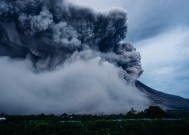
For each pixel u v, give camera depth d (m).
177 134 39.16
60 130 45.91
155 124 44.38
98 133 42.84
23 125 51.59
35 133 45.41
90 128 46.75
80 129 46.25
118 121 51.81
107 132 42.09
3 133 46.44
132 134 39.91
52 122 54.28
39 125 47.97
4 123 58.03
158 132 39.81
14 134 45.09
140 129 41.72
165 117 64.75
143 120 50.88
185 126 40.62
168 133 39.19
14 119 70.06
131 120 52.91
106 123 48.66
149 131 40.34
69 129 46.06
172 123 43.75
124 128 43.84
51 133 44.47
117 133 41.06
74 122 53.53
